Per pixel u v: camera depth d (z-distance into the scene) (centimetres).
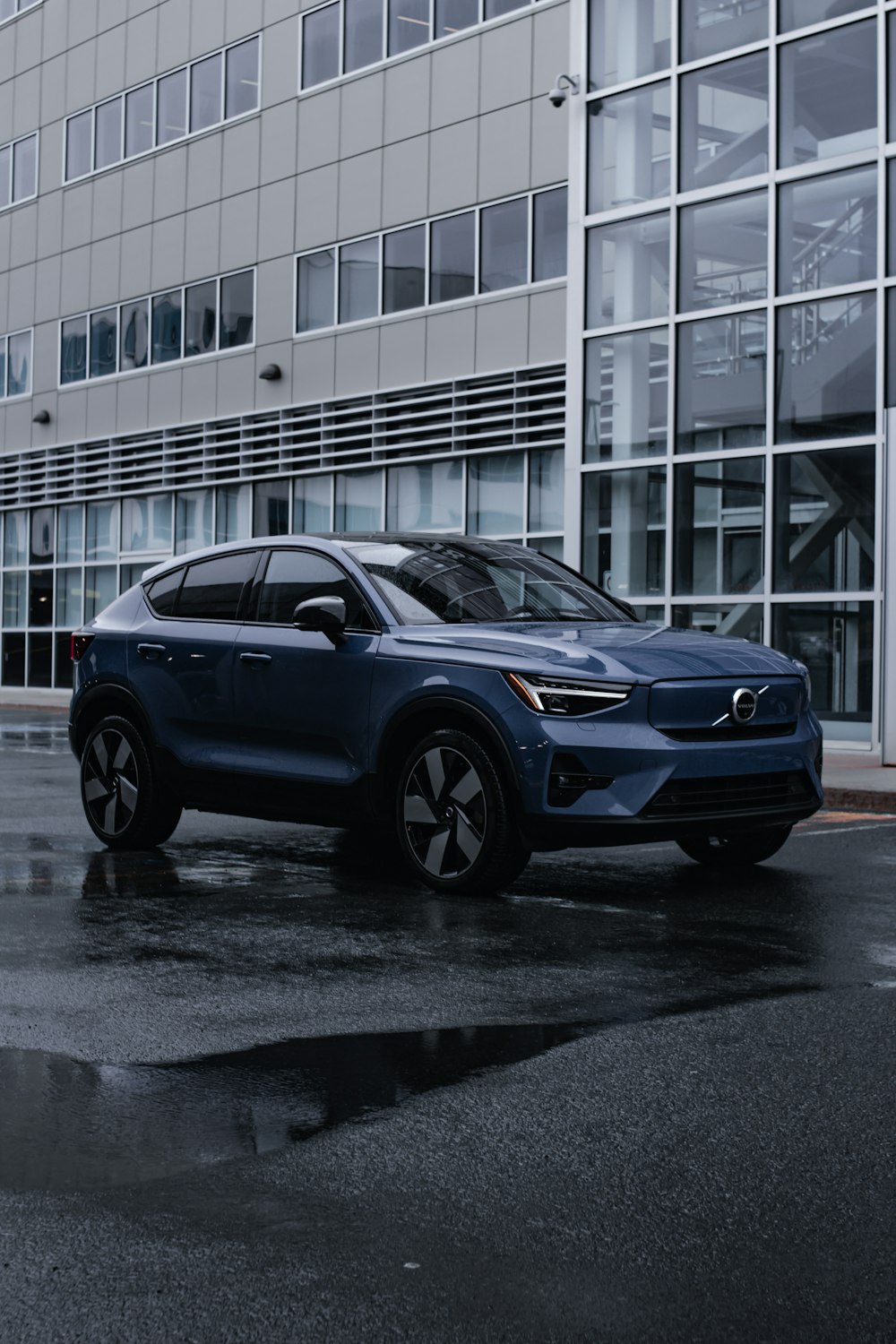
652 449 1802
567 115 2155
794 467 1659
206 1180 366
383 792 796
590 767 718
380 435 2411
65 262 3152
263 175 2664
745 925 691
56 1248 325
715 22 1761
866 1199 354
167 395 2881
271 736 844
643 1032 502
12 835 1004
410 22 2391
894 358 1581
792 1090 439
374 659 795
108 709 946
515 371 2208
